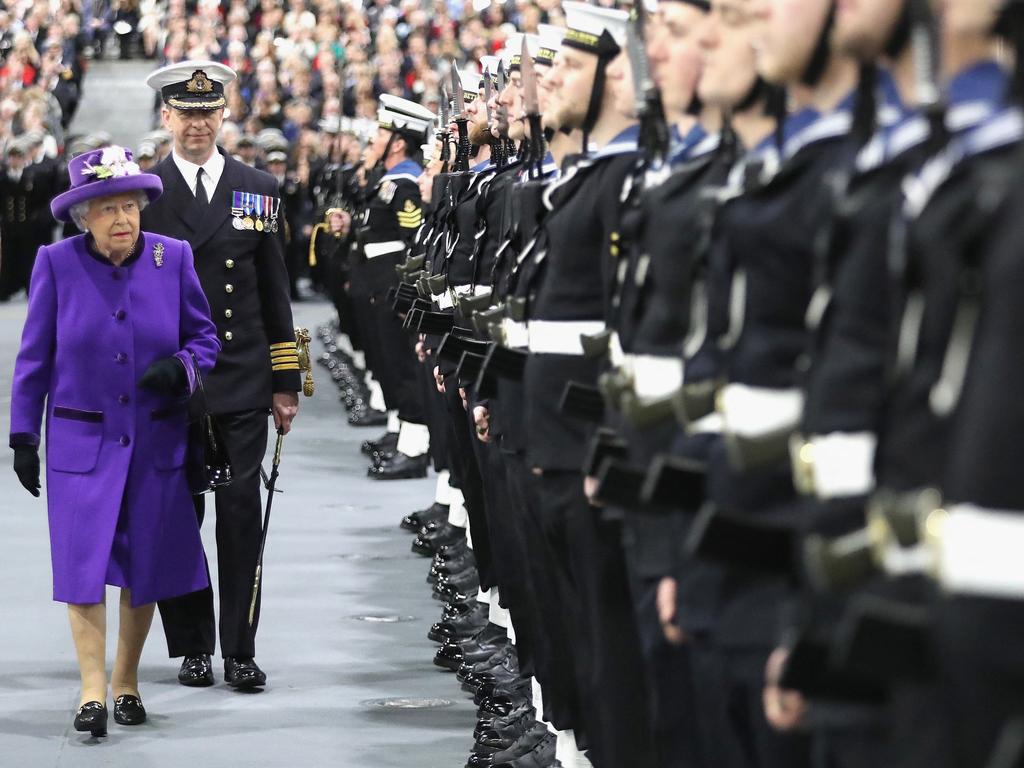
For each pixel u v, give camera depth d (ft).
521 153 72.49
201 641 84.79
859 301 31.40
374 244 143.54
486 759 69.26
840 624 30.83
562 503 56.39
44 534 122.83
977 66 29.68
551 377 56.75
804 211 36.17
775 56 37.09
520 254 64.75
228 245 85.87
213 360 79.36
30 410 76.89
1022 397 24.56
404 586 106.73
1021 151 25.61
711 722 40.50
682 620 40.63
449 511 116.06
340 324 203.21
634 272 48.01
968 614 25.12
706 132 46.75
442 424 112.88
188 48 378.53
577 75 56.90
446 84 105.29
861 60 33.42
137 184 76.54
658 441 44.65
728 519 35.94
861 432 31.45
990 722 24.93
